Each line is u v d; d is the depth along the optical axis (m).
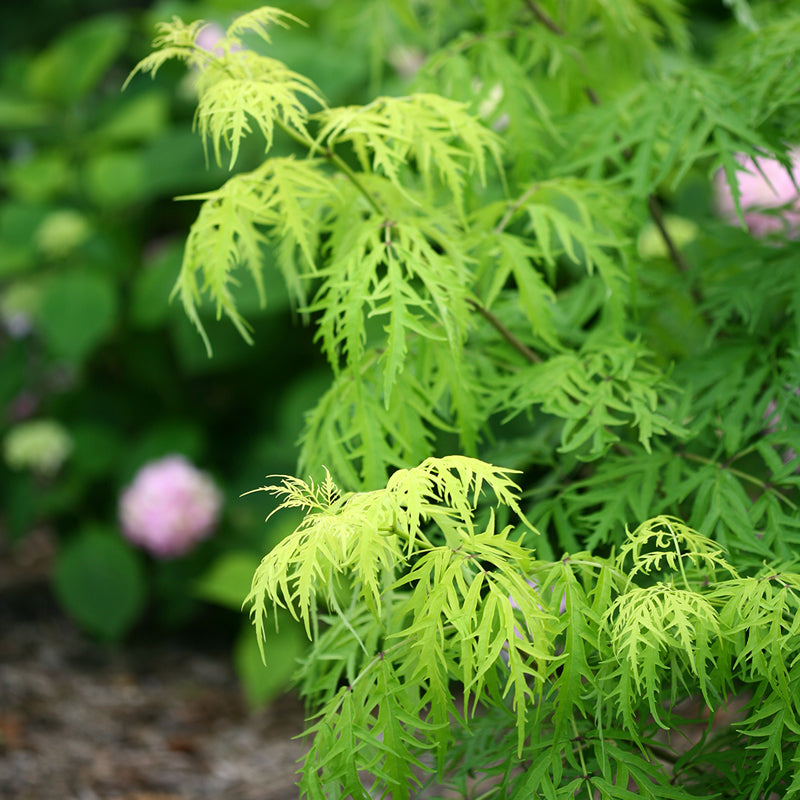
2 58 11.29
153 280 6.14
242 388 6.66
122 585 6.07
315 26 6.46
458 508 1.55
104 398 6.86
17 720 4.91
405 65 5.46
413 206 2.22
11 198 8.01
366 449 2.01
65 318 6.09
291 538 1.57
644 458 2.20
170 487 5.68
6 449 6.58
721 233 2.76
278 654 5.12
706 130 2.21
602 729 1.79
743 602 1.63
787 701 1.60
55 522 6.89
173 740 4.83
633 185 2.28
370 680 1.69
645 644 1.67
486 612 1.52
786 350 2.33
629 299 2.58
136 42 8.09
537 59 2.55
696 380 2.30
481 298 2.48
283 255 2.23
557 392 2.12
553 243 3.09
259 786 4.29
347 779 1.63
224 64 1.95
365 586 1.53
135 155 6.61
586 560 1.71
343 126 1.90
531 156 2.42
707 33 6.35
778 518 2.00
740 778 1.83
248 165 6.08
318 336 1.93
